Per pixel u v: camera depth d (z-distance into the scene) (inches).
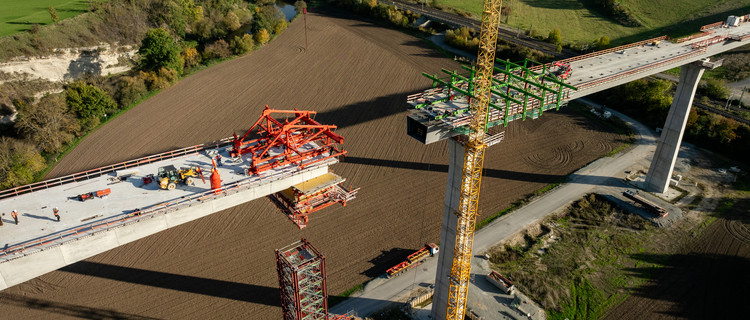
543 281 2230.6
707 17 5128.0
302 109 3671.3
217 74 4229.8
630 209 2731.3
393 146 3262.8
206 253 2320.4
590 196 2832.2
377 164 3068.4
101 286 2113.7
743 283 2225.6
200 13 4788.4
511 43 4859.7
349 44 4982.8
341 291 2135.8
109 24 4158.5
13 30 3693.4
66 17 4018.2
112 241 1446.9
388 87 4072.3
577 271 2298.2
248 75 4224.9
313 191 1731.1
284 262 1606.8
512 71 2263.8
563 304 2122.3
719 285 2217.0
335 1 6274.6
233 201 1633.9
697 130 3454.7
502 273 2283.5
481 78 1701.5
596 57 2906.0
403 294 2142.0
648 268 2324.1
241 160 1802.4
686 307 2100.1
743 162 3225.9
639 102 3821.4
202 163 1782.7
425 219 2591.0
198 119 3476.9
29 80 3555.6
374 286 2172.7
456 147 1786.4
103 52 4003.4
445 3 6136.8
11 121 3309.5
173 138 3218.5
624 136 3538.4
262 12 5147.6
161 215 1488.7
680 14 5349.4
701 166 3184.1
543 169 3117.6
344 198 1903.3
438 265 1993.1
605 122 3737.7
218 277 2172.7
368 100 3850.9
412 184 2886.3
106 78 3924.7
